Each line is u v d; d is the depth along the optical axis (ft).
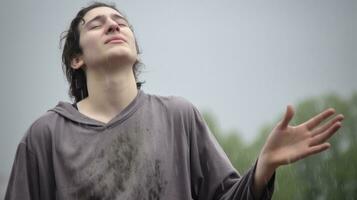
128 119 9.70
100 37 10.17
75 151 9.46
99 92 10.09
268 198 8.64
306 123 8.39
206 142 9.99
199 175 9.82
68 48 11.09
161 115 9.95
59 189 9.30
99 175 9.25
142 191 9.17
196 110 10.34
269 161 8.36
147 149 9.45
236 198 8.96
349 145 54.44
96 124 9.66
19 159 9.74
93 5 11.10
